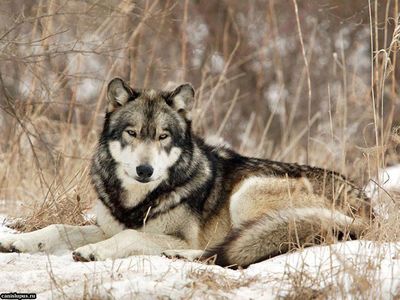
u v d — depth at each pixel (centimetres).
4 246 1077
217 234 1211
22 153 1653
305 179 1200
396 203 1101
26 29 1708
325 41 2403
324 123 2245
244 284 884
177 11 2372
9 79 1670
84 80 1888
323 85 2356
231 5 2470
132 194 1152
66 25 1655
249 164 1281
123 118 1153
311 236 1049
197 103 1895
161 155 1123
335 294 848
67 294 852
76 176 1405
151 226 1155
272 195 1195
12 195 1562
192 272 904
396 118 1880
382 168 1246
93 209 1324
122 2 1662
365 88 1945
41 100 1600
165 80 2217
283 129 2172
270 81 2412
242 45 2444
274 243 1052
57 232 1127
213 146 1309
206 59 2289
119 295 838
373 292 841
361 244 1012
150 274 904
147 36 2092
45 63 1683
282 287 869
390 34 2098
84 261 1031
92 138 1700
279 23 2469
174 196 1154
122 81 1177
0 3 1593
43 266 981
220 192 1237
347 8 2330
